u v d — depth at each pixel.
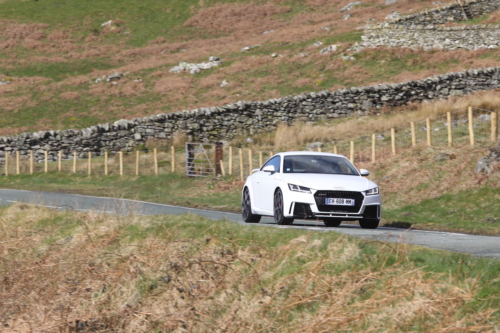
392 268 14.67
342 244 16.33
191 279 16.38
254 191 28.56
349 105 75.81
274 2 160.12
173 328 14.44
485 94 71.69
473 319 12.00
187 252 17.88
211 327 14.25
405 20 108.19
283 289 14.95
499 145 40.38
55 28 152.50
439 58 91.25
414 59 92.50
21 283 17.97
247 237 18.30
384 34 104.06
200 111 73.38
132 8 166.62
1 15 162.00
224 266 16.59
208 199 47.53
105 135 72.38
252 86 92.31
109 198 44.22
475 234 26.50
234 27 146.50
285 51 108.06
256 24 145.12
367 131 65.38
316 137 66.44
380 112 75.25
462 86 76.56
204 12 157.62
